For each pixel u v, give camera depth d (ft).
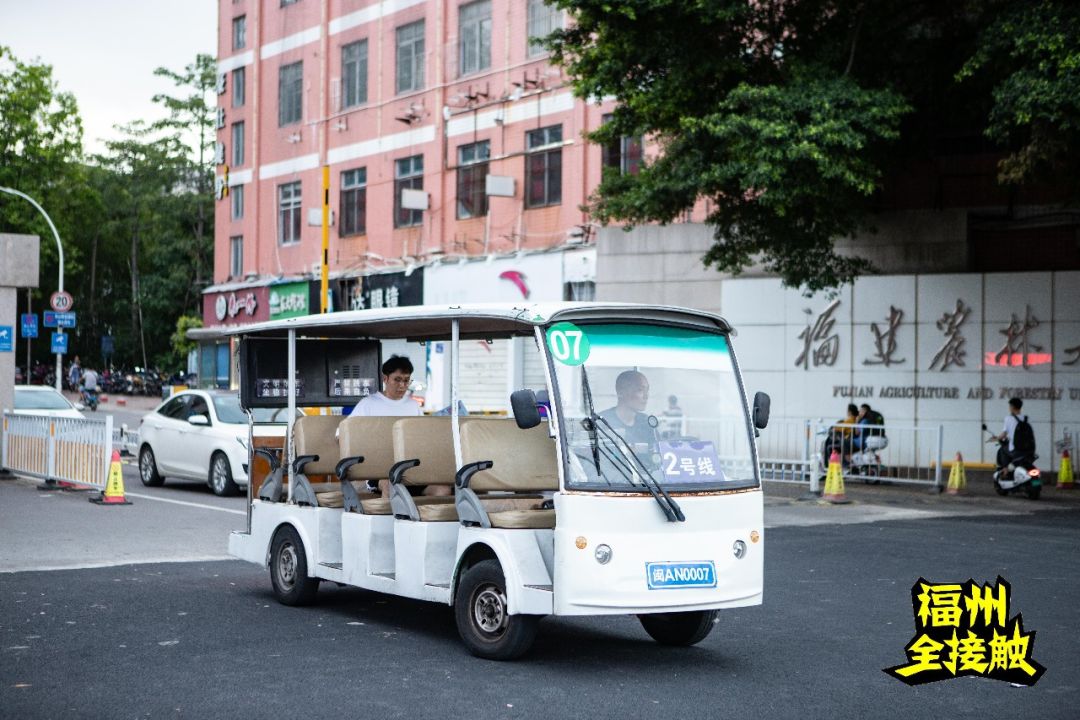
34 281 69.21
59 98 180.45
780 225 68.69
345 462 30.22
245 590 34.71
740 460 26.55
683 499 25.05
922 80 70.69
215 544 43.91
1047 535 50.11
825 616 31.89
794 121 61.46
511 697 22.65
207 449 62.54
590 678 24.47
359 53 121.29
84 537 44.80
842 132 60.70
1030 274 76.69
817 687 23.98
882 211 81.61
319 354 34.76
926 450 70.13
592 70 69.72
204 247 205.26
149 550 42.06
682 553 24.95
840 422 76.18
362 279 117.50
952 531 51.42
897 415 80.53
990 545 46.62
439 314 28.22
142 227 221.87
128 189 220.02
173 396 68.28
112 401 180.34
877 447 70.95
